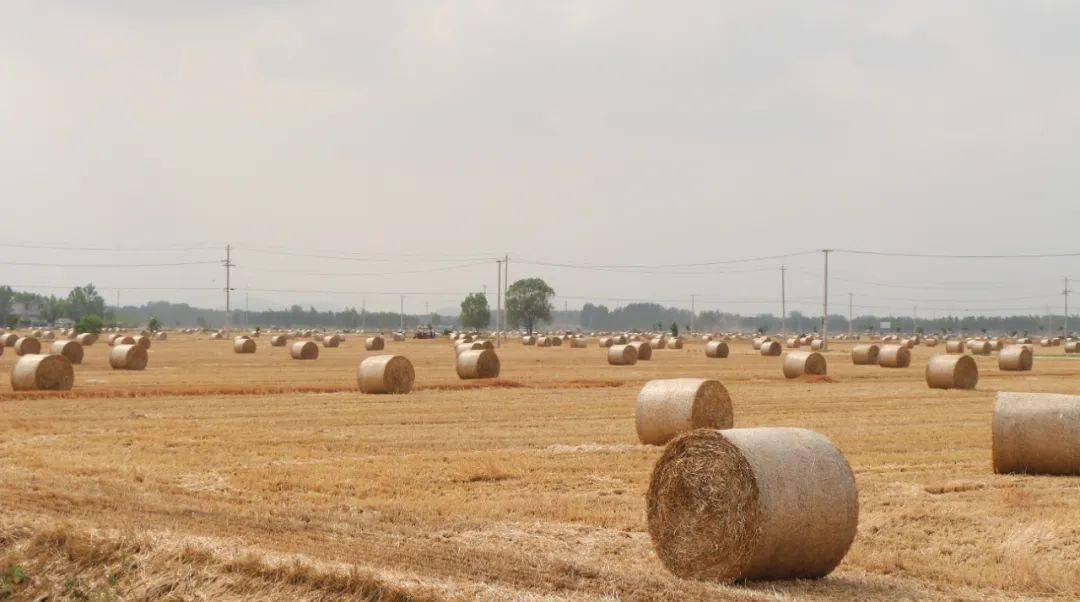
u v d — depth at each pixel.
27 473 22.64
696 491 15.37
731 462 14.98
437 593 13.02
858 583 14.98
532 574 14.55
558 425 34.25
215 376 57.50
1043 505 20.42
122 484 21.83
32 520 16.20
